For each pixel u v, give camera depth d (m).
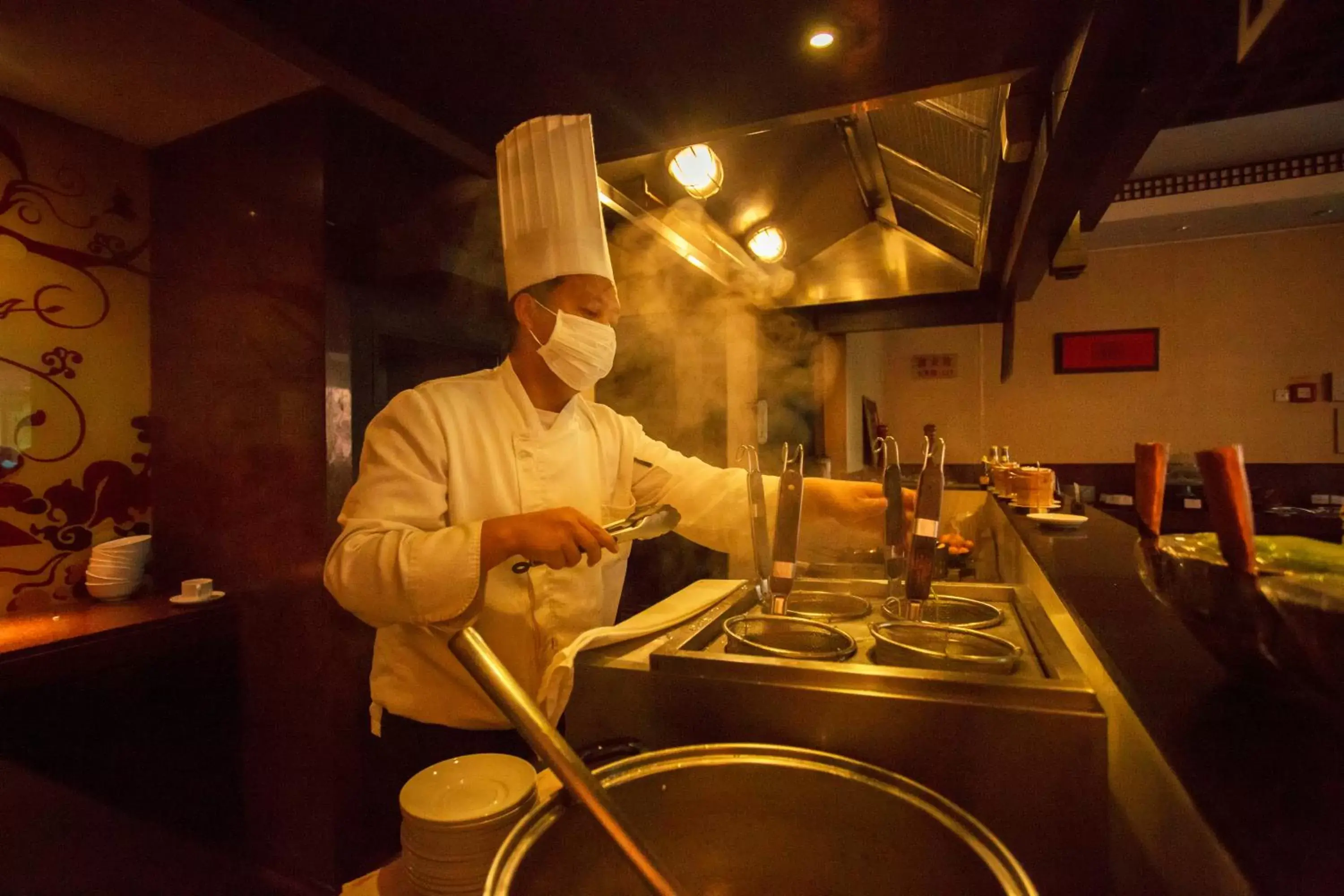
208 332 2.10
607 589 1.36
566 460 1.24
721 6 1.22
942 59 1.38
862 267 3.29
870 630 0.91
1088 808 0.63
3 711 1.55
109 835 1.73
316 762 1.91
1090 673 0.90
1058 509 2.55
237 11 1.24
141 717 1.80
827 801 0.63
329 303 1.87
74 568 2.07
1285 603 0.44
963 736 0.67
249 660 2.02
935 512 0.94
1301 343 5.84
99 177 2.13
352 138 1.94
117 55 1.73
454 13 1.25
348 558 0.96
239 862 2.00
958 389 6.93
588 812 0.52
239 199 2.03
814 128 2.12
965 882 0.52
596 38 1.33
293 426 1.93
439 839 0.60
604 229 1.22
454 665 1.13
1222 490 0.48
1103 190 1.64
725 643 0.93
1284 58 1.79
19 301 1.97
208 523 2.11
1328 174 4.90
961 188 2.27
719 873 0.64
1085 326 6.47
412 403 1.12
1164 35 1.01
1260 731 0.49
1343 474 5.70
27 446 1.99
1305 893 0.31
